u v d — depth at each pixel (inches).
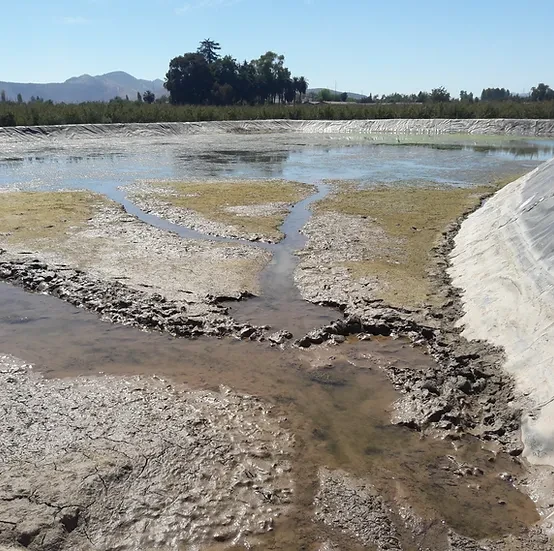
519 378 208.2
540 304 233.3
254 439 182.1
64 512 144.3
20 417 187.9
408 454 178.4
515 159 959.6
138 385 213.0
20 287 315.9
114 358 235.3
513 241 306.8
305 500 156.5
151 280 322.3
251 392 211.9
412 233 440.1
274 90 2652.6
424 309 285.3
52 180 704.4
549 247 264.1
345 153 1066.7
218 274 336.8
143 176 746.8
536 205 324.8
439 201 572.1
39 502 146.9
